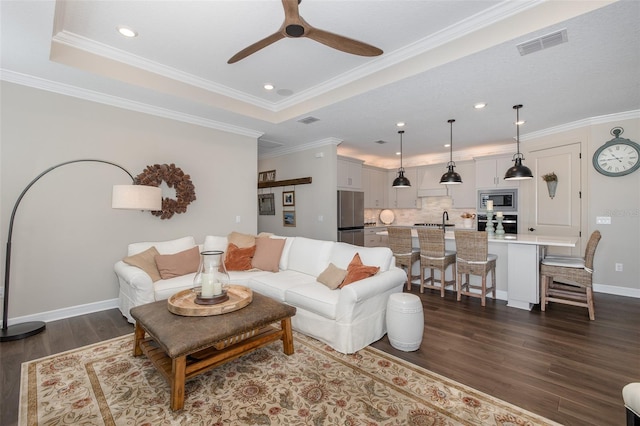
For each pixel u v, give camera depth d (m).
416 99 3.70
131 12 2.51
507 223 5.75
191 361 2.05
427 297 4.20
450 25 2.70
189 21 2.64
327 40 2.12
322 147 5.85
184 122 4.41
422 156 7.64
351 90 3.63
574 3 2.15
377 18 2.59
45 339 2.83
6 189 3.08
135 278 2.90
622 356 2.47
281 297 3.10
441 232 4.12
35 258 3.23
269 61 3.34
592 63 2.79
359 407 1.88
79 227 3.50
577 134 4.62
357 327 2.59
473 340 2.79
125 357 2.49
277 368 2.33
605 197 4.32
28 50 2.65
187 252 3.70
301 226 6.24
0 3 2.04
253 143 5.31
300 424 1.74
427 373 2.24
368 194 7.54
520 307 3.71
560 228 4.88
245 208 5.18
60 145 3.38
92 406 1.89
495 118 4.45
